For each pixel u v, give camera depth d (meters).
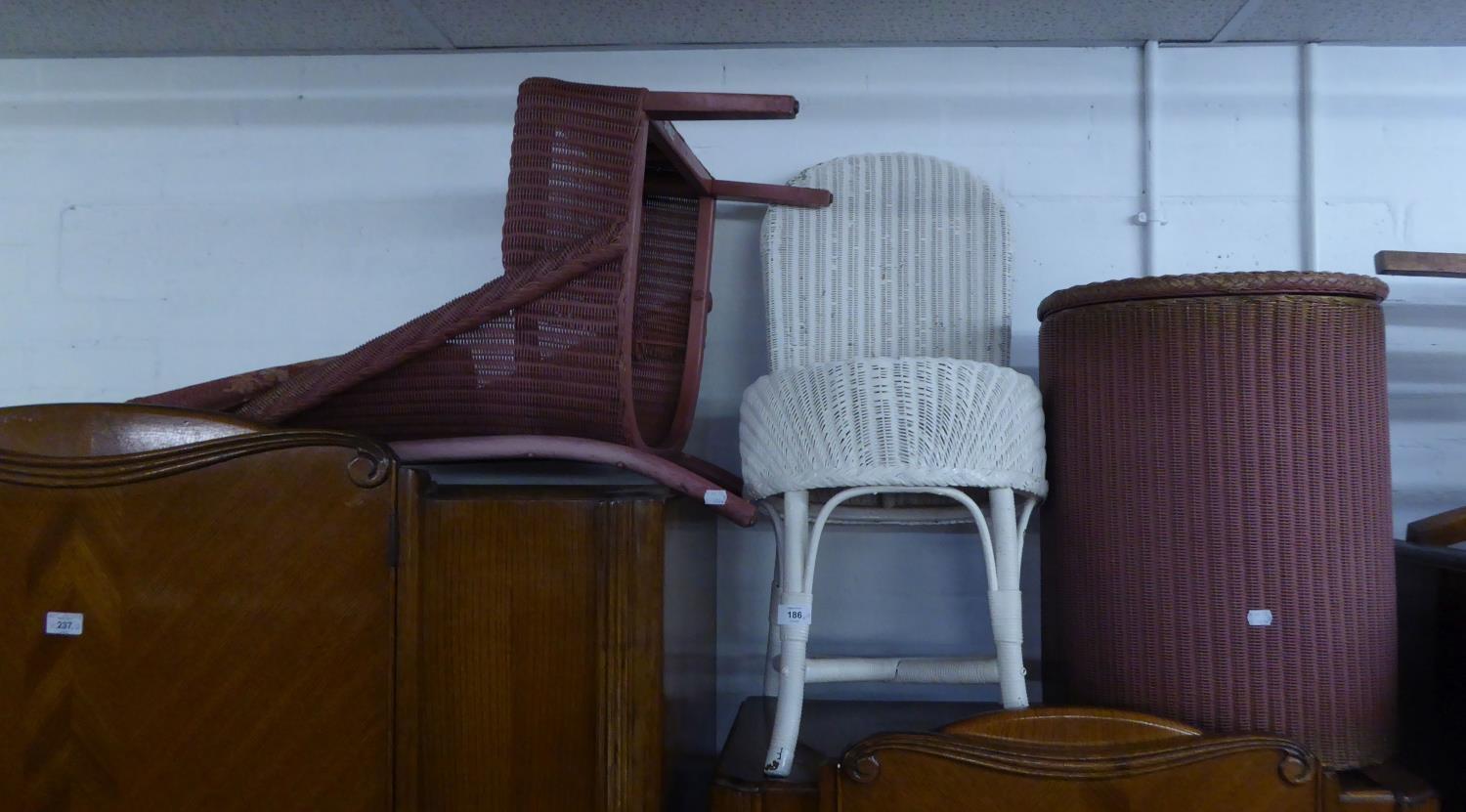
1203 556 0.97
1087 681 1.05
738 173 1.47
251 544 0.88
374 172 1.49
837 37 1.43
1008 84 1.46
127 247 1.50
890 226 1.34
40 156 1.51
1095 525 1.04
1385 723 0.99
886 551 1.42
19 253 1.50
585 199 1.00
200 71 1.51
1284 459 0.96
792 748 0.97
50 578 0.88
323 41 1.45
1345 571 0.97
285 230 1.49
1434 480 1.40
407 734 0.86
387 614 0.87
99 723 0.87
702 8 1.33
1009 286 1.31
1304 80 1.43
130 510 0.88
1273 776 0.85
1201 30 1.40
